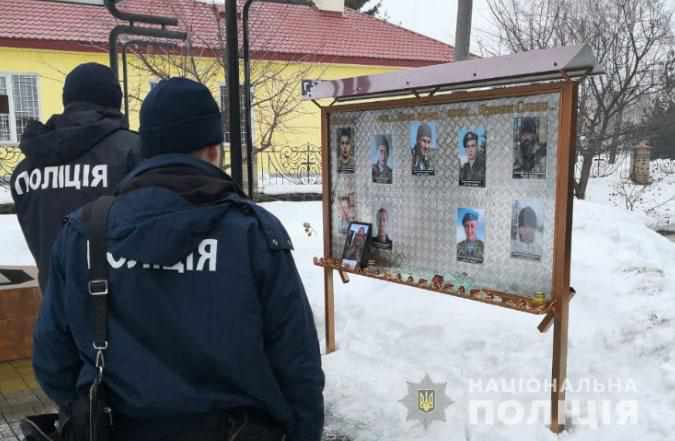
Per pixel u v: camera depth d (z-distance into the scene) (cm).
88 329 143
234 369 139
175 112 152
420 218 373
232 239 143
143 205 143
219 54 1091
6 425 343
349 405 365
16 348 408
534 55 283
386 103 381
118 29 732
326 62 1808
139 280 140
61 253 152
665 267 527
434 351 414
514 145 317
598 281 487
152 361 138
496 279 333
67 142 257
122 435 141
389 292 525
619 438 301
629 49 1377
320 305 524
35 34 1581
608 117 1377
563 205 291
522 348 398
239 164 476
